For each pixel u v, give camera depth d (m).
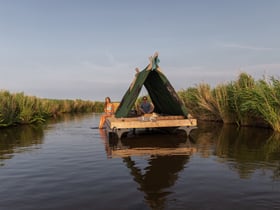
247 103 14.70
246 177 6.17
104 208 4.58
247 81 17.09
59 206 4.72
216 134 13.59
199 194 5.13
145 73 12.66
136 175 6.47
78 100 45.44
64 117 30.64
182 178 6.15
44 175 6.67
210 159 8.01
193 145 10.50
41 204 4.84
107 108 18.14
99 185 5.79
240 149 9.52
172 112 15.67
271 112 13.64
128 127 12.12
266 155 8.48
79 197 5.12
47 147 10.73
